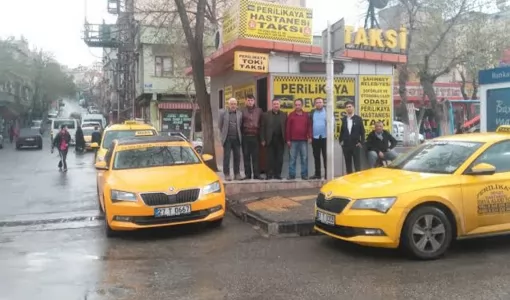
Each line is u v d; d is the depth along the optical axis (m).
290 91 11.95
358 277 5.61
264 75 12.20
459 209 6.34
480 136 7.18
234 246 7.20
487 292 5.03
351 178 7.09
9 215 10.52
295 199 9.77
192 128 30.94
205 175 8.39
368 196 6.25
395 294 5.03
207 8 21.38
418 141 23.00
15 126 64.81
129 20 39.88
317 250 6.84
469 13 25.69
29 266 6.46
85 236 8.26
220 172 13.76
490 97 11.53
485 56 27.02
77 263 6.55
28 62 63.47
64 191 14.31
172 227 8.55
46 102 75.88
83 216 10.14
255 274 5.81
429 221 6.23
